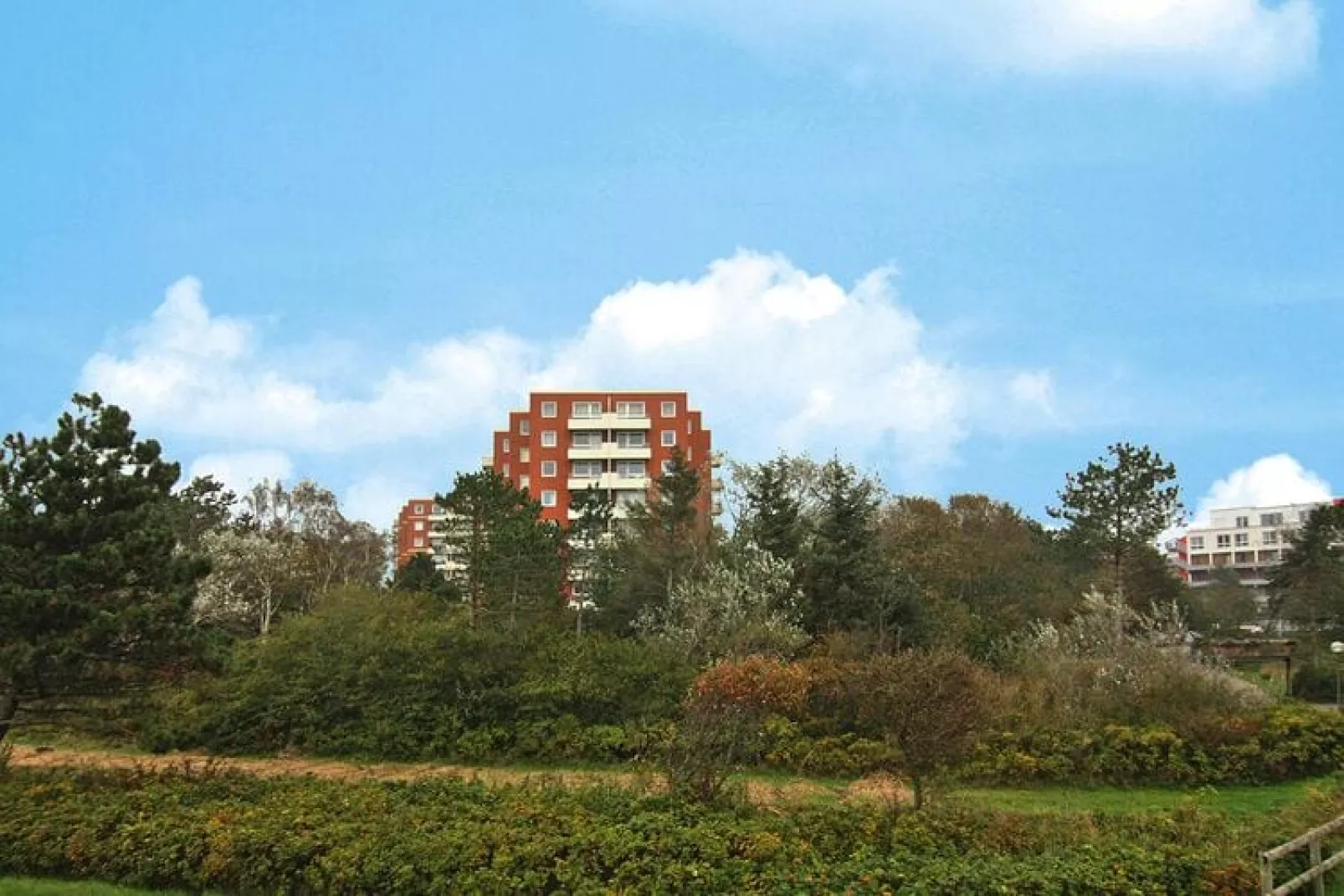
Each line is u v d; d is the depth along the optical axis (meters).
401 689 24.47
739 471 49.66
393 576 67.44
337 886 11.18
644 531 49.66
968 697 13.98
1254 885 10.51
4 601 16.02
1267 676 44.75
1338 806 14.02
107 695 17.56
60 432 17.48
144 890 12.00
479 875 10.79
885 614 34.97
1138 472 42.47
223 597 46.09
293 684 24.86
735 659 23.89
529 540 48.12
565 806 13.19
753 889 10.16
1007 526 58.16
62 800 14.57
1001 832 12.41
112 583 16.98
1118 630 27.12
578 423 85.88
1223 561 143.62
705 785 14.10
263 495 68.00
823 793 17.66
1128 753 20.94
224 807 13.79
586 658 24.84
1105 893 10.12
